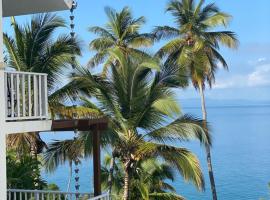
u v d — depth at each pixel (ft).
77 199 40.60
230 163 248.32
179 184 194.59
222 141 373.61
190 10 111.45
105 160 91.09
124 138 70.13
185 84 68.28
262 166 236.63
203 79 107.96
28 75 34.71
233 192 181.47
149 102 67.56
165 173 90.48
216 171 225.15
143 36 108.88
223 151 301.43
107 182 87.20
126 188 72.64
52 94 66.39
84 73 66.59
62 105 67.56
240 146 331.36
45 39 68.08
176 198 83.56
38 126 35.19
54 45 67.00
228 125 623.36
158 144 67.00
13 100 32.99
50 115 66.85
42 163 69.87
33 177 59.00
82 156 67.62
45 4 39.17
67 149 67.72
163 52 108.68
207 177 209.67
